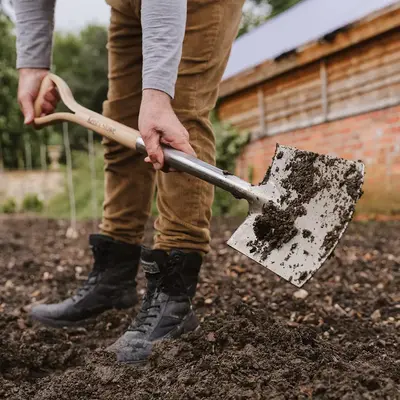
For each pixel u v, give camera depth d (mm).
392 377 1525
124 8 2072
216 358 1646
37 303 2896
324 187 1605
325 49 7109
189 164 1675
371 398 1336
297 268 1577
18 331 2295
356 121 7012
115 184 2264
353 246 4664
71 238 6254
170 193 1876
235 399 1425
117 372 1729
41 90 2307
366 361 1628
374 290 2973
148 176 2268
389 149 6562
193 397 1479
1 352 1926
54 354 1977
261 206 1668
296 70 7957
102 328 2273
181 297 1894
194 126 1872
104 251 2307
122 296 2344
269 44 8969
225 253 4246
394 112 6449
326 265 3637
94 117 2043
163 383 1612
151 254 1875
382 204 6730
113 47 2188
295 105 8055
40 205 13156
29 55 2303
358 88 6926
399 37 6250
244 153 9391
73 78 24359
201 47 1849
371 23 6379
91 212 9516
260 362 1590
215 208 8938
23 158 19844
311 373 1506
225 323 1807
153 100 1691
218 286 3016
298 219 1619
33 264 4152
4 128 15492
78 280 3551
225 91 9445
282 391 1443
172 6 1695
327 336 2115
